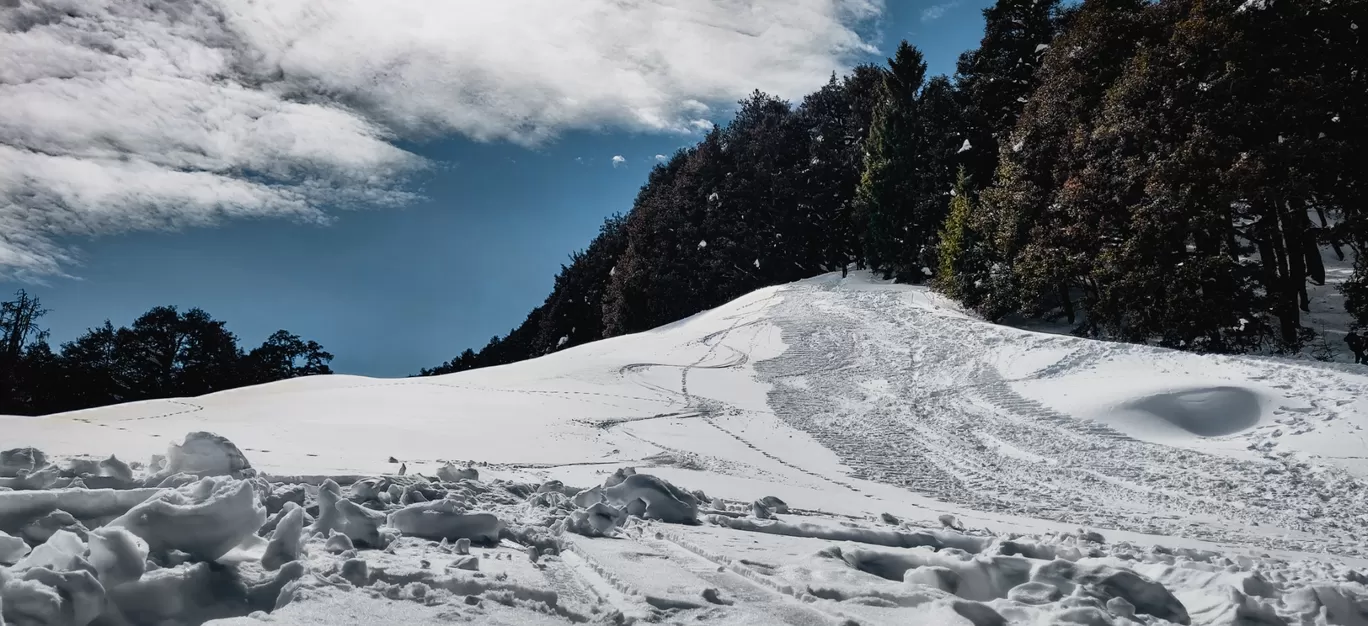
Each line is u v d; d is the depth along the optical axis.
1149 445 21.88
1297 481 18.09
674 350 39.94
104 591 3.29
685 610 4.25
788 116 83.19
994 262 44.25
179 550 3.99
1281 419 22.08
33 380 47.94
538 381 30.70
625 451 18.48
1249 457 20.12
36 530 4.18
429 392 26.20
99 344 54.06
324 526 5.32
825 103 84.06
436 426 19.42
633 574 5.03
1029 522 12.58
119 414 18.94
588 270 95.25
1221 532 13.46
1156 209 32.84
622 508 7.96
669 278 71.50
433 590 4.06
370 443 15.95
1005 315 43.56
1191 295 31.62
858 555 5.76
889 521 10.34
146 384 53.41
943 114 60.50
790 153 77.44
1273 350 31.92
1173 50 36.25
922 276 53.38
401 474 9.91
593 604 4.27
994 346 34.53
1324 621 4.93
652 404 27.14
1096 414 24.56
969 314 43.16
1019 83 53.50
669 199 81.75
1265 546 12.16
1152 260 33.62
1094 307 36.38
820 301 48.28
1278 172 31.88
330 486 5.64
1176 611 4.82
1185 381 25.89
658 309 71.31
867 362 35.28
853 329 41.22
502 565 5.00
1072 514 14.67
